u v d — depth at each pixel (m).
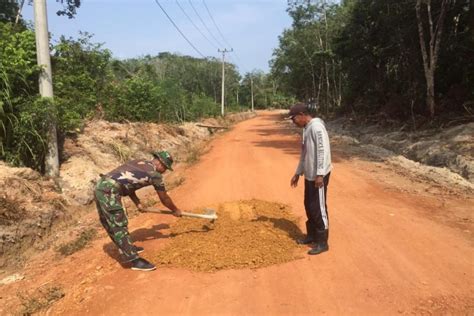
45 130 7.97
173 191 9.20
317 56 35.75
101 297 4.55
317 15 37.97
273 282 4.62
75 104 11.24
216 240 5.67
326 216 5.21
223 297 4.37
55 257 5.96
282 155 14.02
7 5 15.07
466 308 3.93
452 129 12.59
